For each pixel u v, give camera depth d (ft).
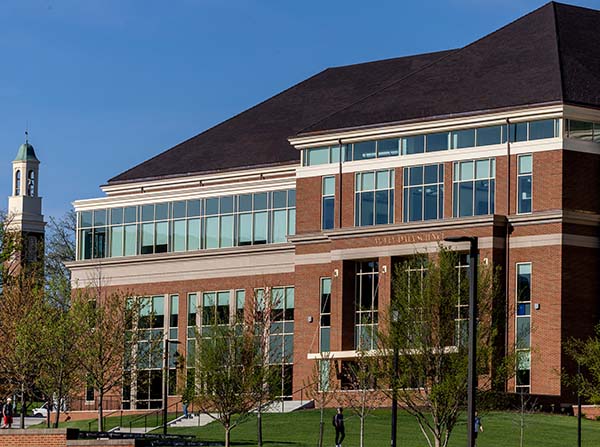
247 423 248.73
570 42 287.89
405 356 192.54
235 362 216.95
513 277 264.93
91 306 262.06
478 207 270.87
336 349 281.13
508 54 290.35
